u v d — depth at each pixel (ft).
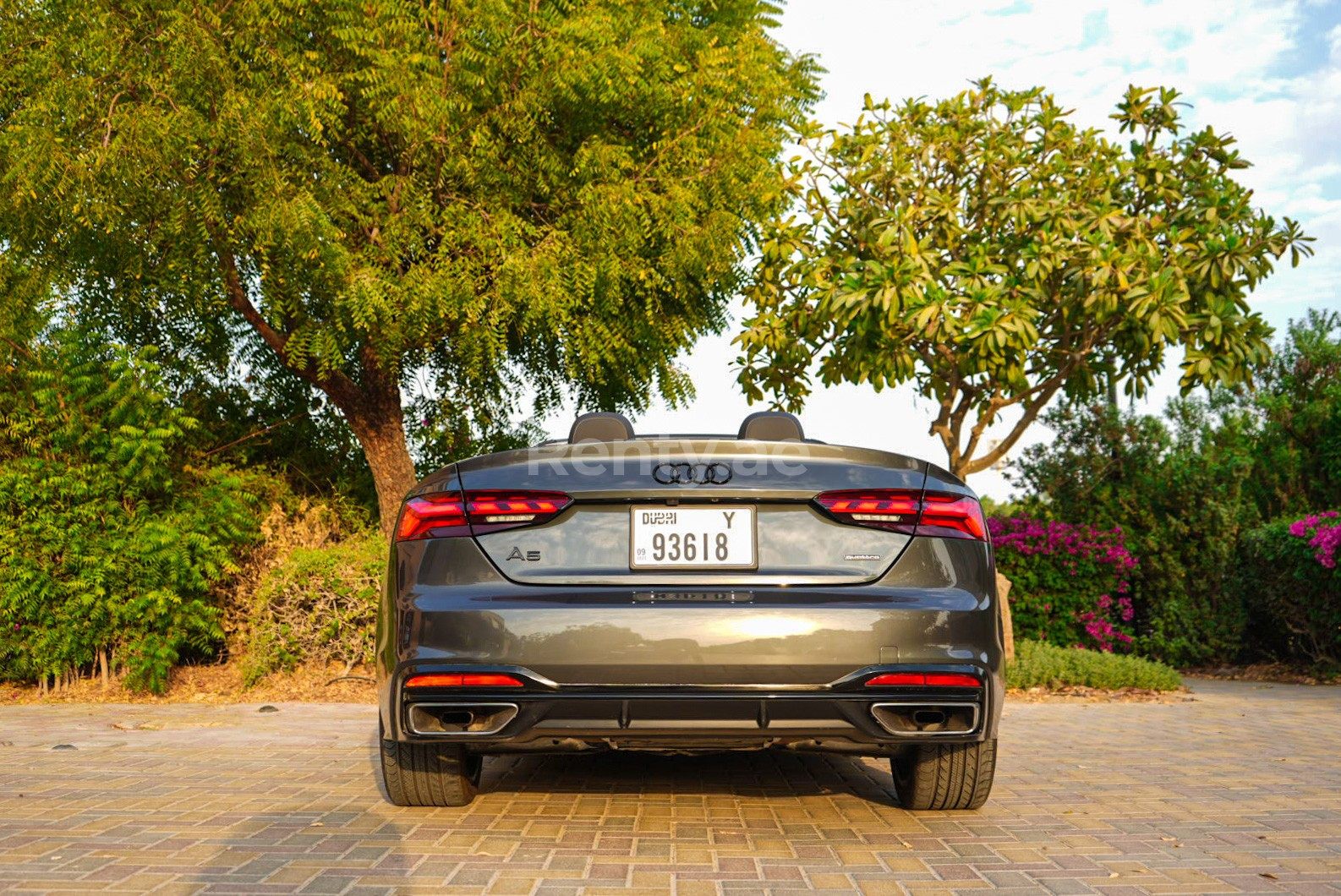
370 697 27.68
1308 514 42.50
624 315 37.35
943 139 33.55
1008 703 28.53
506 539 11.07
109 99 27.50
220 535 29.89
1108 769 17.02
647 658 10.50
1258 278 30.63
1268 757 18.42
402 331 32.22
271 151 27.81
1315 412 43.80
